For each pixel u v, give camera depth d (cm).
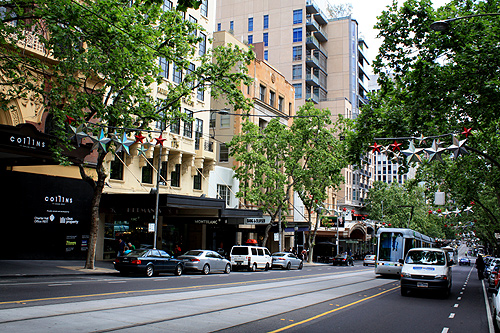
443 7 1764
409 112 1884
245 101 2228
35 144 2039
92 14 1727
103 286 1608
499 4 1647
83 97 1934
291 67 7288
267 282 2186
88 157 2811
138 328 897
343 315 1216
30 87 1878
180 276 2406
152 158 3334
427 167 3381
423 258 1889
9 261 2317
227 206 4331
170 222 3738
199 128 3775
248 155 3869
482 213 4591
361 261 7900
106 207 2886
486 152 2845
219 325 980
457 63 1705
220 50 2286
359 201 8744
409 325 1096
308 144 4472
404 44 1772
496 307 994
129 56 1853
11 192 2403
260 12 7612
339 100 7619
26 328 831
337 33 8350
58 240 2631
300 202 6122
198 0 952
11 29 1741
